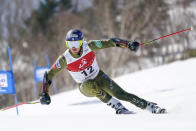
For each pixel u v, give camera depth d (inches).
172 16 2292.1
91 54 451.2
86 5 2630.4
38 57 2363.4
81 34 429.7
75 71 456.4
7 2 2952.8
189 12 2273.6
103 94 446.9
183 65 1162.6
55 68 440.5
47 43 2512.3
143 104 446.9
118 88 462.0
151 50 2186.3
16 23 2908.5
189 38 2245.3
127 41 444.5
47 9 2942.9
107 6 2341.3
